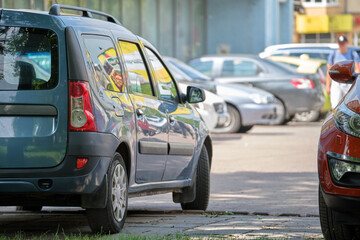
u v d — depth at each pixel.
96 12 15.20
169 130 16.42
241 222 15.62
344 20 125.75
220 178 24.89
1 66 13.41
